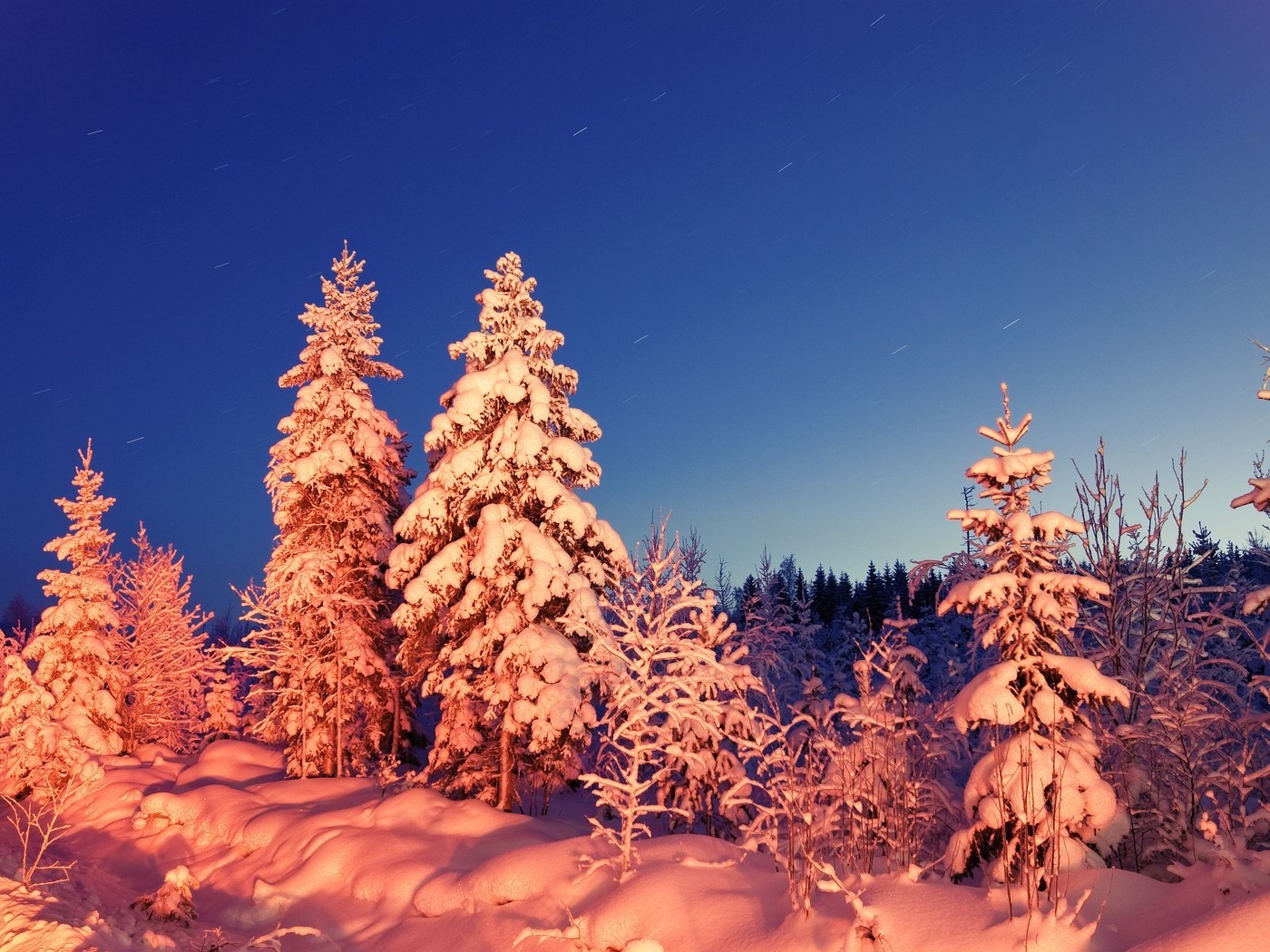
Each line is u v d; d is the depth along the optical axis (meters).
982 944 8.14
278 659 25.64
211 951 12.55
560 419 19.39
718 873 11.55
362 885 14.55
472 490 18.30
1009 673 9.99
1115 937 8.22
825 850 11.94
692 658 14.92
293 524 26.05
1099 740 11.93
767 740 12.74
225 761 25.86
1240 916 7.21
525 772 18.56
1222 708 11.77
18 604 80.44
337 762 23.50
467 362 19.81
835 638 39.50
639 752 12.84
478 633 17.97
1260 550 14.33
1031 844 9.14
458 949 11.80
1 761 27.88
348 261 27.52
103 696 30.52
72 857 19.52
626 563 18.52
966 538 12.16
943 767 14.71
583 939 10.88
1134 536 14.27
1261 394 8.48
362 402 26.27
